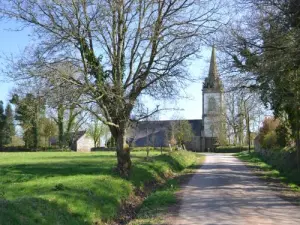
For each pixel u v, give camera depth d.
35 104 17.95
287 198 16.08
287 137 35.25
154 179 23.33
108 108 19.89
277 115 30.16
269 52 18.23
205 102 90.75
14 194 14.75
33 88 17.89
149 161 28.98
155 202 15.35
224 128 82.19
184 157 42.72
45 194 13.06
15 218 8.83
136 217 13.44
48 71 17.89
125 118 20.44
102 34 19.19
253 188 19.59
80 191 14.26
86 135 80.31
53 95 17.78
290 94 20.94
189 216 12.48
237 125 76.44
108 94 18.83
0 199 9.84
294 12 16.89
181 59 20.72
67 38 18.52
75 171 23.05
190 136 79.75
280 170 29.20
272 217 12.05
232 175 27.03
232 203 14.89
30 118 19.11
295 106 21.80
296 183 21.58
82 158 37.75
